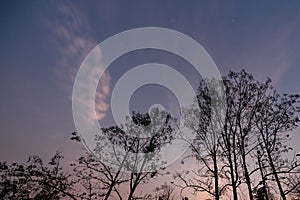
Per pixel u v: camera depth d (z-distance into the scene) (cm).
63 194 1800
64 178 1855
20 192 1769
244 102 1814
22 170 1794
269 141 1752
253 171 1556
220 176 1669
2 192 1725
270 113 1809
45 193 1797
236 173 1559
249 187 1495
